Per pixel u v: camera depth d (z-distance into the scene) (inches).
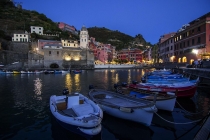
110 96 576.1
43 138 370.0
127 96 526.0
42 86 1116.5
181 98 706.2
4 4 4704.7
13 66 2571.4
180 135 385.7
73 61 3299.7
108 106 466.3
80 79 1572.3
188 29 1982.0
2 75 1984.5
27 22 4153.5
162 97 539.5
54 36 3934.5
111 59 5305.1
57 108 442.3
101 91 623.5
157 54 3806.6
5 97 768.9
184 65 1926.7
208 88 888.3
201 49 1653.5
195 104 645.3
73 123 354.3
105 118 476.4
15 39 3216.0
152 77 1152.8
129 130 412.8
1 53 2561.5
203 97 765.3
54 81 1401.3
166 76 1190.3
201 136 269.0
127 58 5570.9
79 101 478.9
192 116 510.9
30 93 868.6
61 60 3125.0
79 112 394.9
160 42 3408.0
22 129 416.8
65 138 371.6
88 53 3486.7
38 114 527.8
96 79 1577.3
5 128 422.9
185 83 764.0
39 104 645.9
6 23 3686.0
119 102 503.5
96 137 366.0
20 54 2790.4
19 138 370.0
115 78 1679.4
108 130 411.8
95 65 3737.7
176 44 2409.0
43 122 461.4
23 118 492.7
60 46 3129.9
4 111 557.6
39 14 5172.2
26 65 2748.5
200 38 1717.5
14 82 1327.5
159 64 3075.8
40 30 3914.9
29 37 3390.7
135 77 1790.1
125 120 445.4
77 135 371.9
